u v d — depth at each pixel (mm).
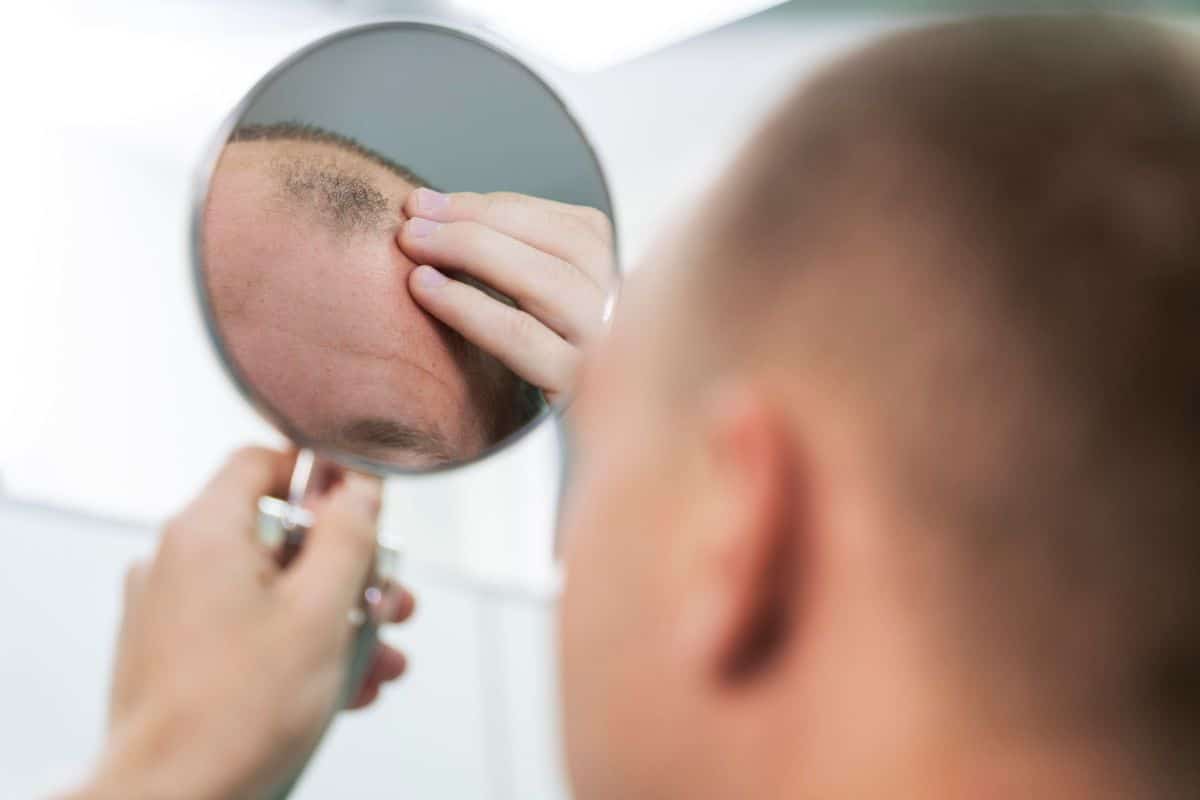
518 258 736
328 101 759
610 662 345
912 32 363
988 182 316
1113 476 292
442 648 1951
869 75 350
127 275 1929
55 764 1469
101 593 1635
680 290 359
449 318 733
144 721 584
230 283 750
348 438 725
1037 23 346
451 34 763
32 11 1896
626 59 2105
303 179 755
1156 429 292
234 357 743
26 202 1846
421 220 746
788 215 340
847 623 306
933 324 308
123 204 1965
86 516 1687
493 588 2018
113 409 1819
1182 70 328
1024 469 295
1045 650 292
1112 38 335
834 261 326
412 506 2051
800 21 1902
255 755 595
